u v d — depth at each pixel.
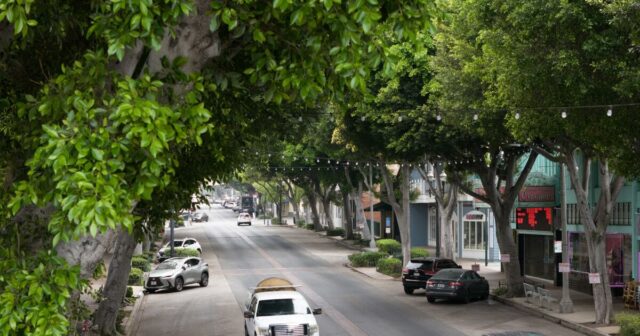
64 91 7.86
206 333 23.56
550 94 17.73
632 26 15.05
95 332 20.19
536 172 37.22
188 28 8.46
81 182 6.63
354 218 81.62
